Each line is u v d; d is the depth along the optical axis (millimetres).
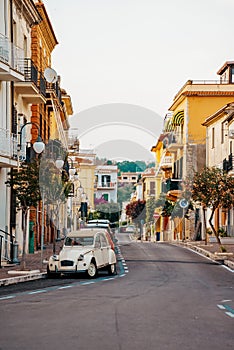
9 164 29234
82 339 10648
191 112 65750
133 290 19859
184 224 57969
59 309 14625
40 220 43750
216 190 39438
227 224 54750
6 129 29625
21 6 35375
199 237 62281
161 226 65688
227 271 29672
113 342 10383
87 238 26047
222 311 14891
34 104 41375
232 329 12125
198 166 64000
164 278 25109
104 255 26344
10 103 32656
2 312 14031
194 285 22297
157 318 13391
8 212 31656
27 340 10539
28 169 25688
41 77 37906
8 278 22281
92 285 21641
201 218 62469
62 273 24906
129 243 50469
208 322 13008
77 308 14852
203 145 64688
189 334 11398
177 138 64000
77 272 24781
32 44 41469
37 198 25391
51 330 11578
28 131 39969
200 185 39906
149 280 24047
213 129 61094
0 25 31266
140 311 14492
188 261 35531
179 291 19875
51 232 51594
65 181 32781
